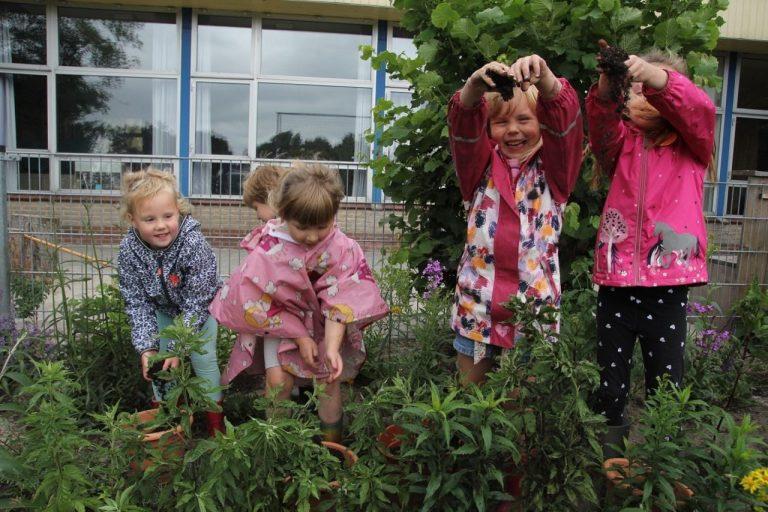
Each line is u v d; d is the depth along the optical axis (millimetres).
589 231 3438
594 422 1941
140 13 10039
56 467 1916
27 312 3992
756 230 5117
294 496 2041
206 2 9820
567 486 1908
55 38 9891
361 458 2129
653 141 2551
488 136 2609
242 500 1902
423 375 3174
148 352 2854
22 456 2025
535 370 1956
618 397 2586
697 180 2543
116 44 10062
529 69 2109
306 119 10539
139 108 10219
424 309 3461
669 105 2299
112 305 3527
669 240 2453
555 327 2414
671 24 3291
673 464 1951
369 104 10641
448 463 1955
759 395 3908
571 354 2078
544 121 2346
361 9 9992
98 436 2832
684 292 2518
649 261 2475
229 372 2771
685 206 2484
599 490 2146
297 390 3279
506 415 1973
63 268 4180
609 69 2111
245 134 10438
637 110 2512
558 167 2445
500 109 2523
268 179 3266
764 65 11789
